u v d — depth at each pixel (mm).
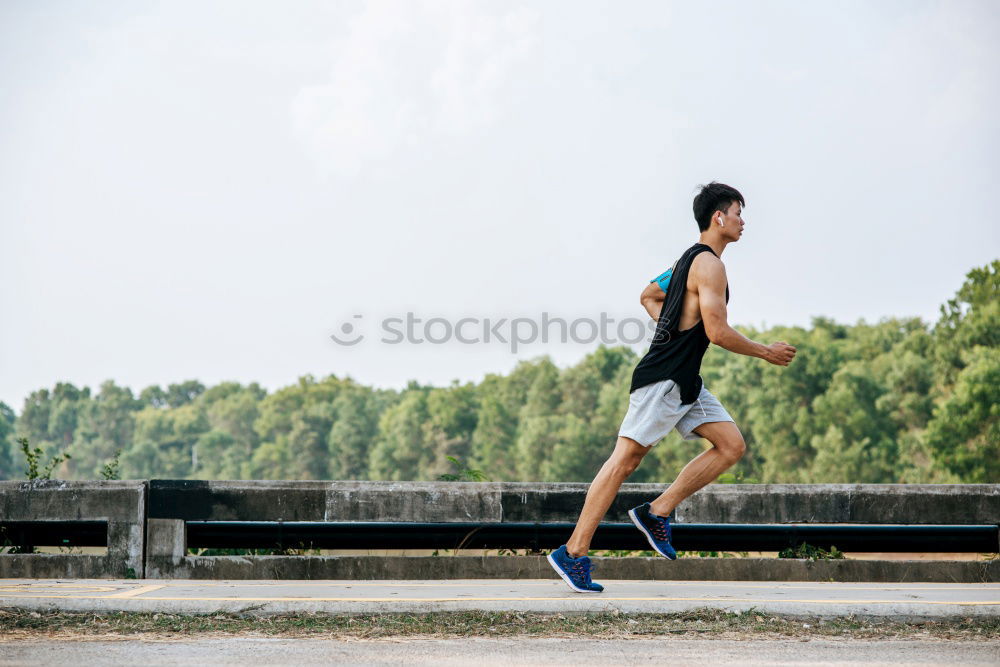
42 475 22891
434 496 19656
